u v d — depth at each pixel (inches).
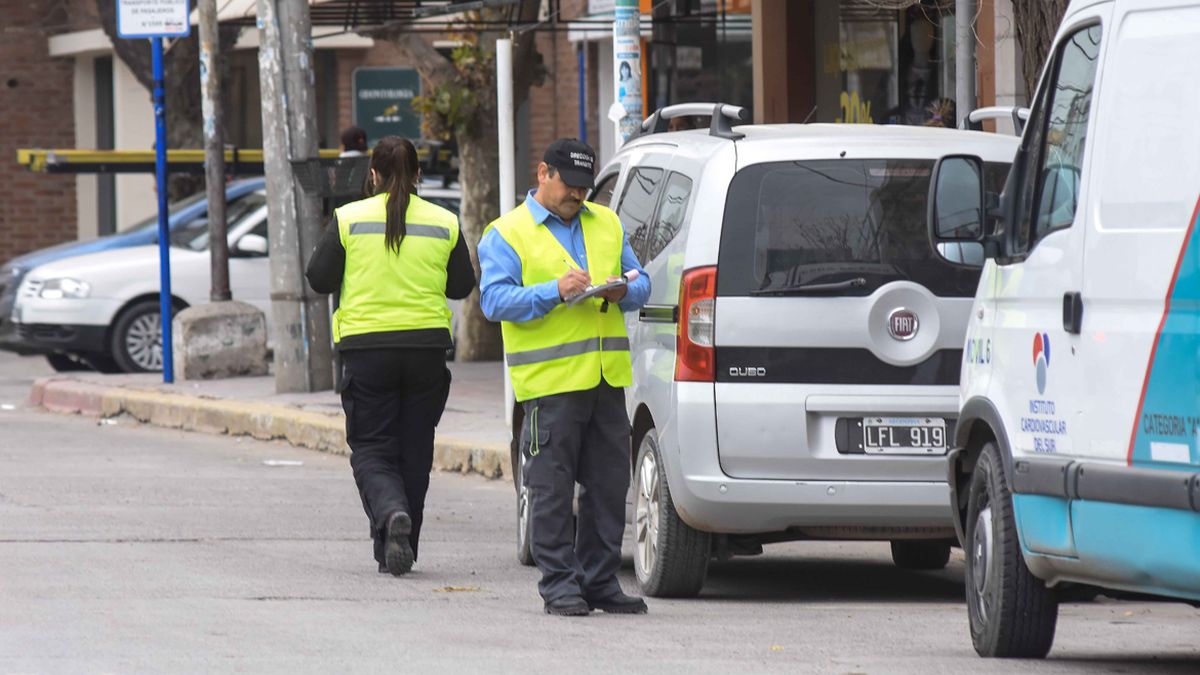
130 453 2217.0
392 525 1342.3
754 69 2369.6
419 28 3024.1
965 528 1105.4
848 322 1226.0
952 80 2151.8
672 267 1268.5
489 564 1450.5
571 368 1178.0
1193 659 1056.8
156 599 1220.5
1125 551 909.2
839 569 1521.9
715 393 1224.2
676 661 1013.2
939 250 1139.3
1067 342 951.6
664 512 1264.8
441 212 1392.7
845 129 1299.2
